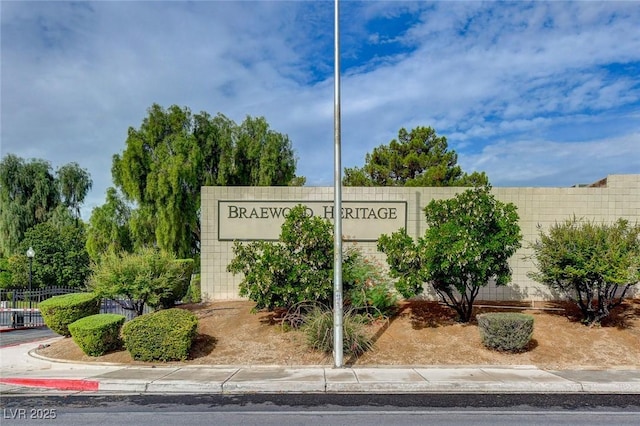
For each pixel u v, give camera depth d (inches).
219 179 986.7
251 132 1039.6
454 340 419.8
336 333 361.7
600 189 557.3
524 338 388.2
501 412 265.0
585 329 445.4
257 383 316.2
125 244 999.6
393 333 437.7
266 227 564.4
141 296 502.6
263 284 413.7
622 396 302.4
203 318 486.9
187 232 957.8
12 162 1334.9
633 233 434.6
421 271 402.3
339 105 374.6
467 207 429.7
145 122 970.7
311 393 307.1
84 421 248.4
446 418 253.4
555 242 443.8
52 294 884.0
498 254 433.4
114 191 1000.9
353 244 556.1
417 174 1128.8
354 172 1217.4
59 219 1334.9
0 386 328.5
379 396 299.1
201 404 281.6
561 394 305.7
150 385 317.4
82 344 398.9
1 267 1175.6
